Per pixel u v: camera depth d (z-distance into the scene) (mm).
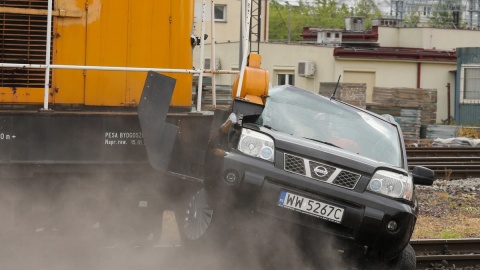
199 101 9578
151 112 8727
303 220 7891
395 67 43906
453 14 60406
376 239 7883
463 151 23984
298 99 9438
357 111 9492
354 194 7867
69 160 8727
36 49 9406
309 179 7902
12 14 9328
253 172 7887
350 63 43656
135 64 9750
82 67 8898
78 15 9523
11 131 8570
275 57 44531
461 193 17516
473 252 11211
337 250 8227
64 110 9453
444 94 44188
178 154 9047
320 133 8938
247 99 8734
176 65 9883
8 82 9383
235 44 42969
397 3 60375
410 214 7914
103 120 8805
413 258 8797
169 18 9852
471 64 41219
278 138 8109
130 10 9727
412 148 23719
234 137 8266
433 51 44219
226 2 54938
